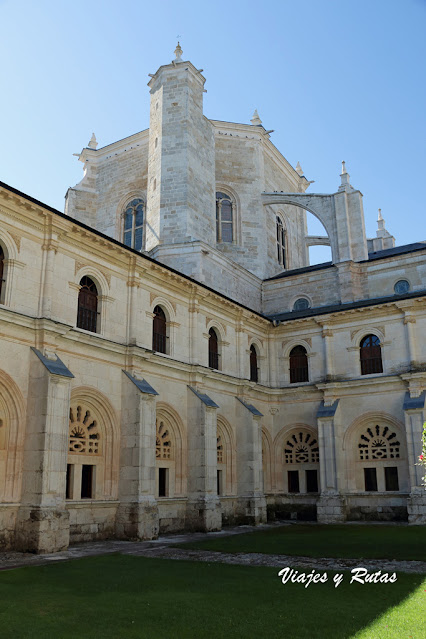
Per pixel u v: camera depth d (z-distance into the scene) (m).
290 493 33.97
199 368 28.45
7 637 8.80
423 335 31.70
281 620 9.70
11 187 20.06
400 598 11.23
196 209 37.38
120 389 24.11
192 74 39.81
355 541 20.88
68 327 21.52
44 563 15.99
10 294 20.11
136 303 25.70
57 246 22.20
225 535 24.08
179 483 26.48
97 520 21.89
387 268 36.81
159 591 12.18
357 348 33.69
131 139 45.59
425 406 30.03
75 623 9.62
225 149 45.59
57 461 19.30
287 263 50.03
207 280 34.69
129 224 44.38
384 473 31.59
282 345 36.38
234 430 31.16
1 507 18.28
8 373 19.44
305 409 34.69
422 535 22.84
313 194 41.25
